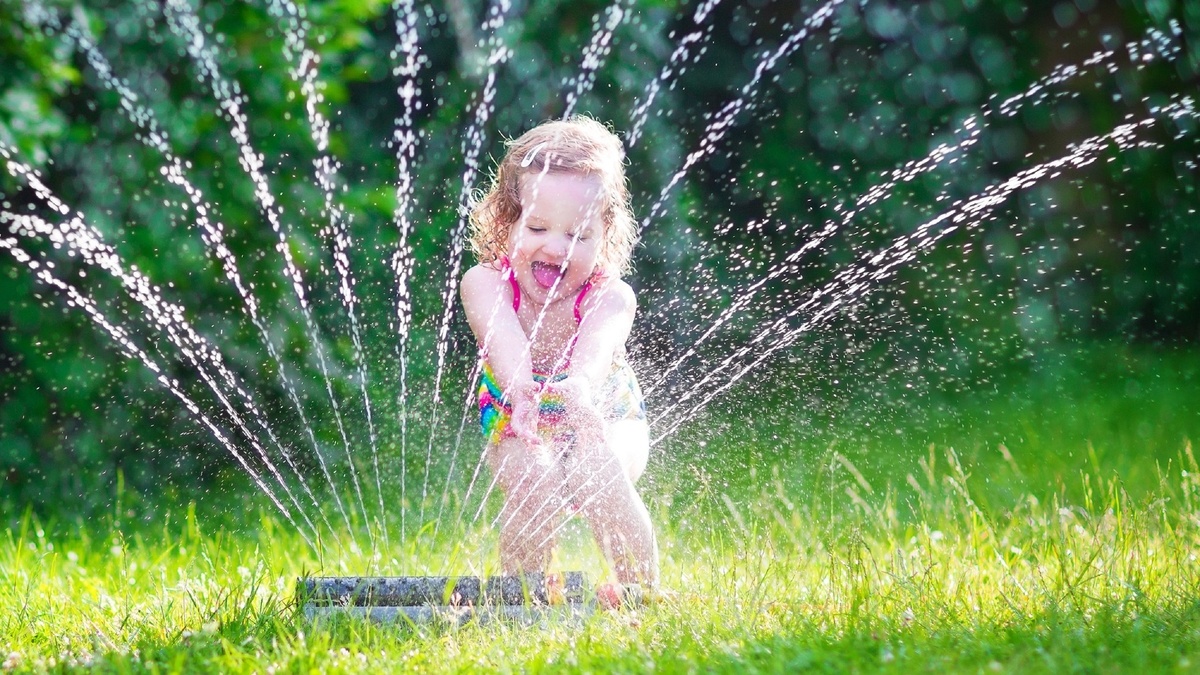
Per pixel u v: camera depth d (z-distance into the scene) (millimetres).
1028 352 10719
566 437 4859
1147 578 4406
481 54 10266
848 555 4473
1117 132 6828
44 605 4699
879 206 11742
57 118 7793
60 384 8188
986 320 11344
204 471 8188
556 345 4984
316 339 8445
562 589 4160
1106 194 12188
